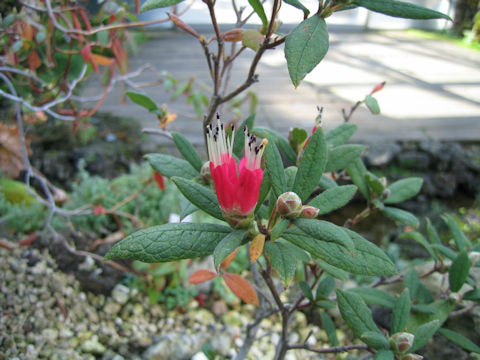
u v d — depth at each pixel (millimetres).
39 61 366
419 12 138
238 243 138
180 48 1128
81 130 656
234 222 141
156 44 1157
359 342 395
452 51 1215
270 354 391
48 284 401
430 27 1415
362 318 187
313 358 385
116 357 377
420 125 778
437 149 675
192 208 184
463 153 680
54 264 417
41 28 344
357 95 910
